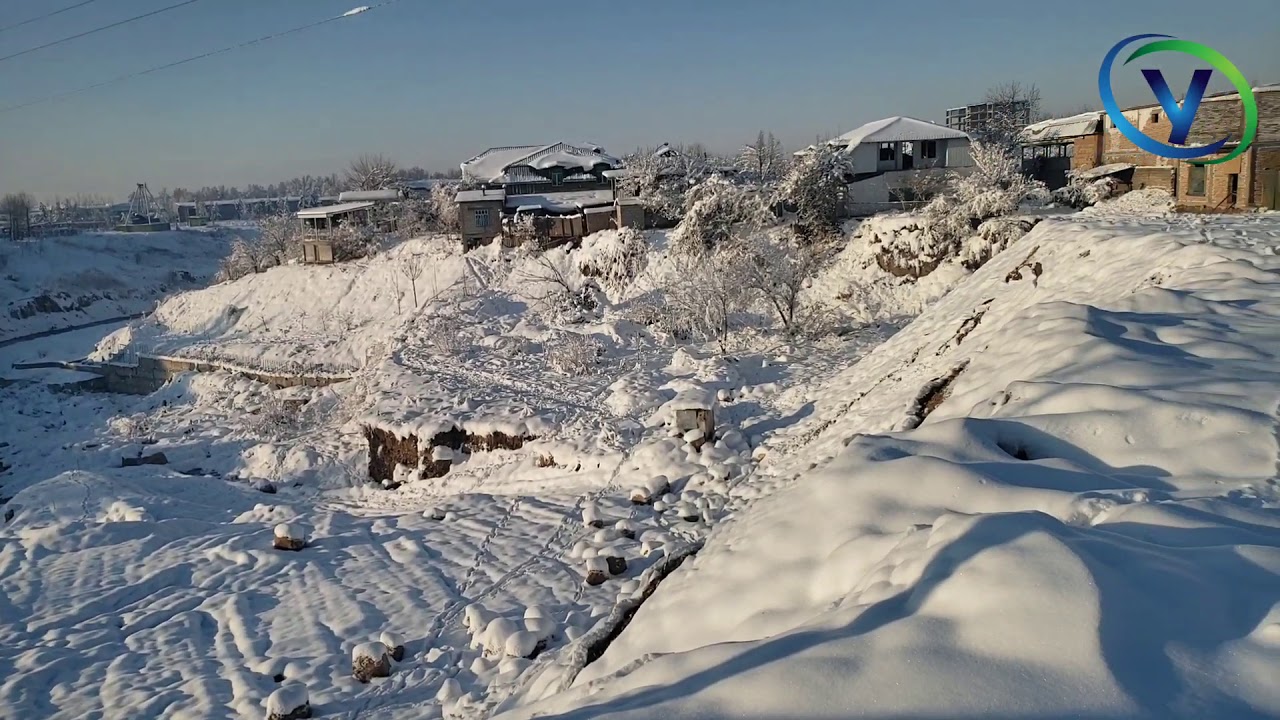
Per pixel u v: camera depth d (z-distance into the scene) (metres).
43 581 12.88
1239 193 24.50
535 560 12.14
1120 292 12.24
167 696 9.10
